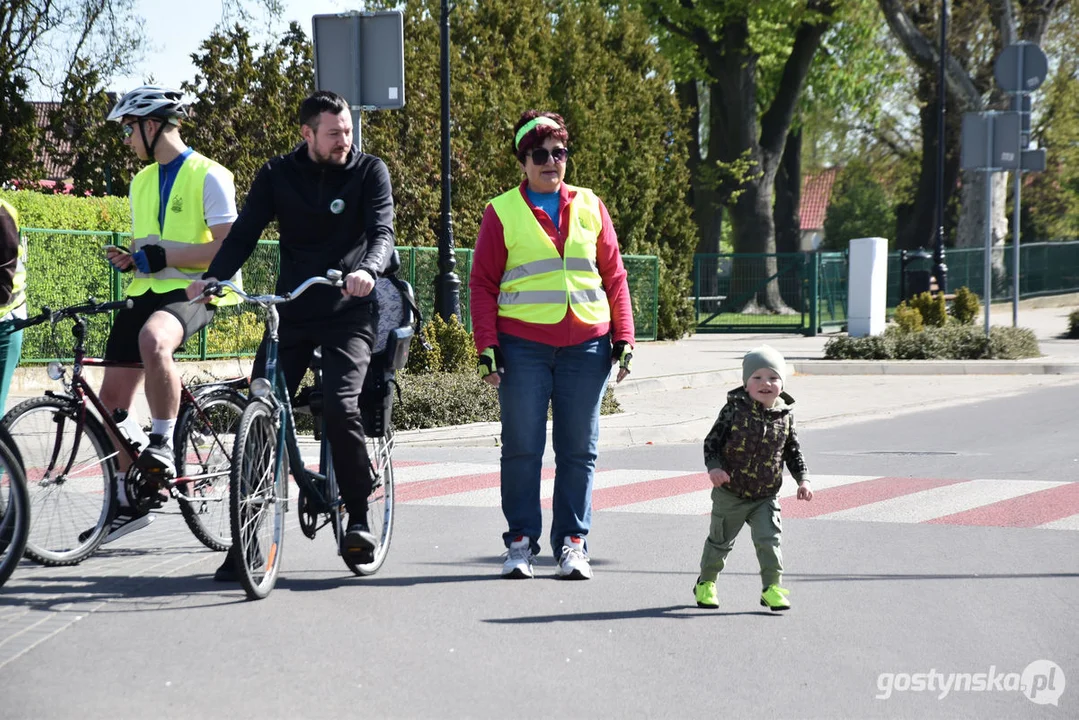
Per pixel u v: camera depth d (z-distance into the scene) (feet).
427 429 108.78
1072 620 50.16
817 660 44.57
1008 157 182.39
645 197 224.33
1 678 41.29
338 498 56.18
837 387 157.69
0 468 50.44
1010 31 337.11
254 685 40.91
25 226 133.39
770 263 261.44
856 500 78.95
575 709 39.06
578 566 56.54
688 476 89.15
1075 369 174.29
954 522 71.46
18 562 50.85
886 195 575.38
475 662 43.75
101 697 39.55
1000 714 39.22
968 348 184.75
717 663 44.09
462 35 195.72
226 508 59.31
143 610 49.78
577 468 57.26
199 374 130.82
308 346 54.65
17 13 202.69
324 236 53.62
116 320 58.39
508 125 192.65
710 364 177.58
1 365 56.90
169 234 57.52
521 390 56.65
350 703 39.29
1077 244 381.60
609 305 58.08
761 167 375.86
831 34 408.26
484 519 72.28
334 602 51.72
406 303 56.29
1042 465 93.76
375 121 173.27
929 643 46.80
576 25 219.82
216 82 159.02
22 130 172.86
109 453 57.52
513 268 56.80
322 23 105.29
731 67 362.94
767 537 51.39
